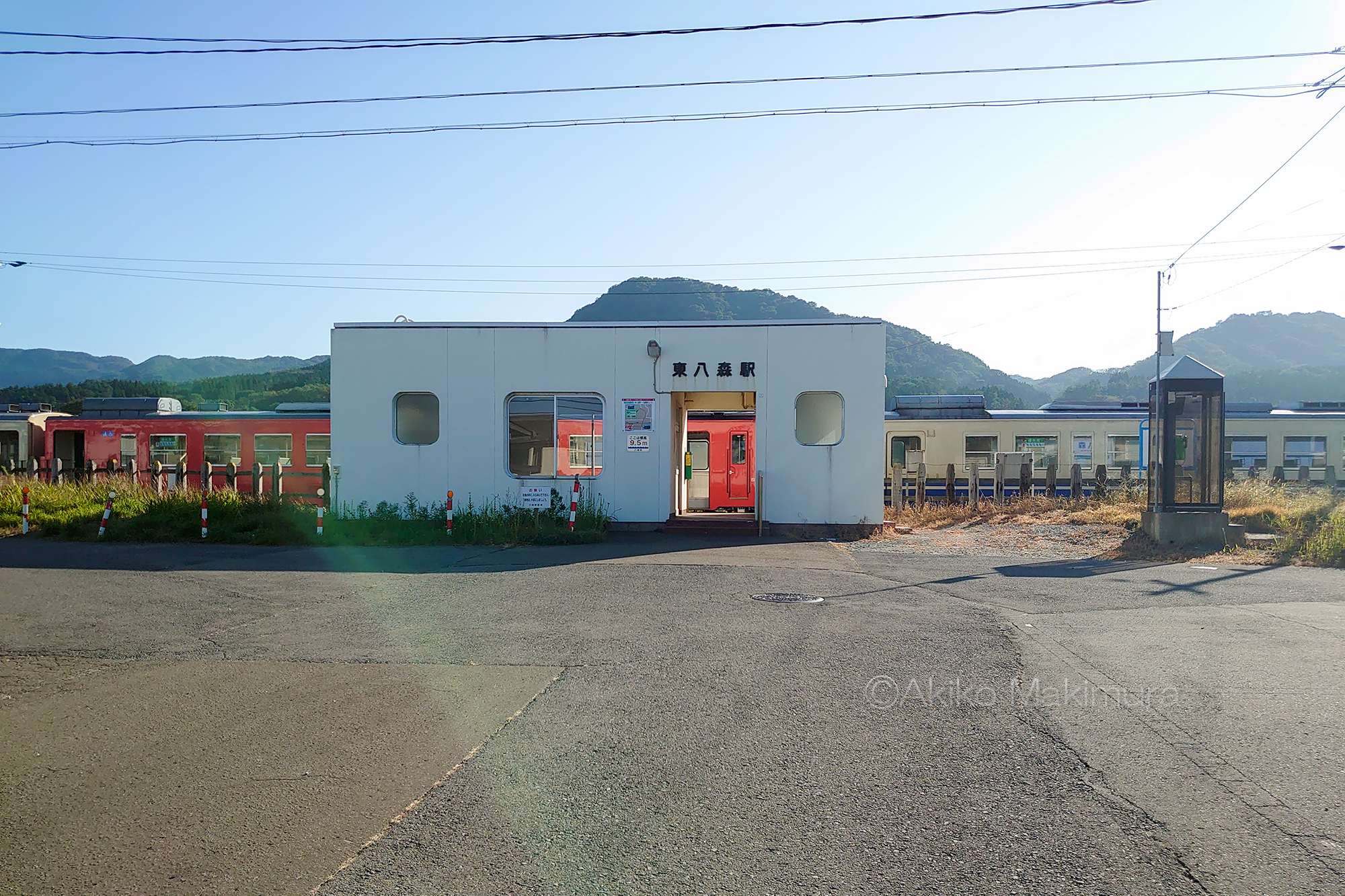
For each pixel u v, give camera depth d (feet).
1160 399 49.39
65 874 11.48
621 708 18.56
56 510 59.41
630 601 31.04
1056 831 12.76
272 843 12.35
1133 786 14.38
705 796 13.99
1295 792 14.11
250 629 26.43
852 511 53.57
